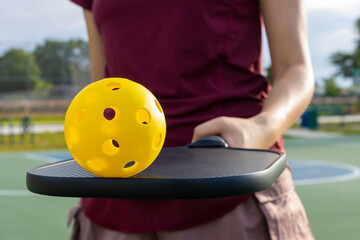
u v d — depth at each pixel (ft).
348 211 15.42
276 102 2.99
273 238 2.89
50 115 95.50
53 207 16.34
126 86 1.94
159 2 3.45
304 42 3.33
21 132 55.93
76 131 1.87
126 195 1.77
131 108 1.86
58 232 13.03
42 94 106.73
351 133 60.08
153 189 1.74
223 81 3.40
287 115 2.92
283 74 3.28
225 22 3.40
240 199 2.90
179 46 3.39
